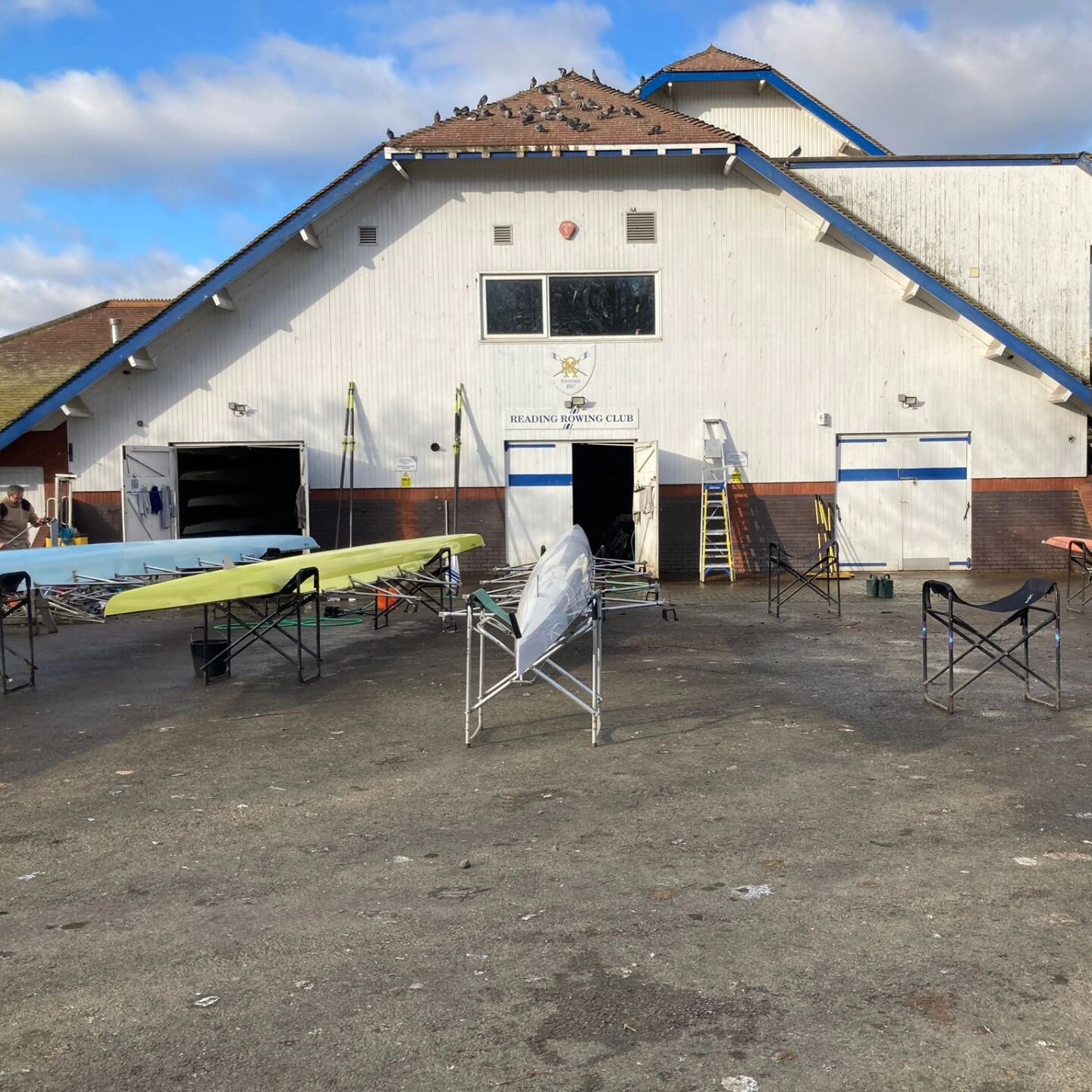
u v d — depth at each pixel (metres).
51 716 8.39
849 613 13.41
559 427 18.12
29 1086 3.16
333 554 12.72
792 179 17.23
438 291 18.05
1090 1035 3.29
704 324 17.98
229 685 9.50
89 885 4.79
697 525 18.11
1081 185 18.41
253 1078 3.17
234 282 17.77
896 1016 3.42
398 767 6.67
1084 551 13.70
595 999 3.59
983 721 7.47
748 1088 3.05
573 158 17.58
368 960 3.93
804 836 5.18
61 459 17.97
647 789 6.02
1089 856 4.80
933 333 17.88
